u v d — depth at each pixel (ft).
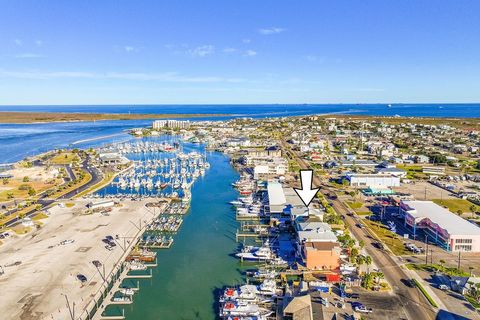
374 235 461.37
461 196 624.18
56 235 471.62
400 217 525.34
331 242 394.32
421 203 525.34
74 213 557.74
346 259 392.47
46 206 593.42
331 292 330.34
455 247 414.82
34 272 374.43
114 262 398.62
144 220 528.22
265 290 335.06
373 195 647.97
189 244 453.58
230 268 392.47
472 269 370.53
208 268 392.68
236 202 607.78
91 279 362.74
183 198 617.21
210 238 472.03
